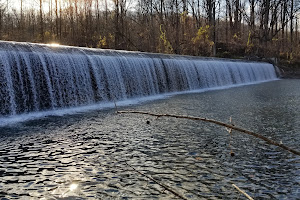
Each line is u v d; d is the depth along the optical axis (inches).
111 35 1535.4
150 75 802.2
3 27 1647.4
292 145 313.0
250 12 1867.6
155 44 1590.8
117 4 1428.4
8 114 494.9
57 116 492.1
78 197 204.5
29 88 529.0
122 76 714.8
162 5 1592.0
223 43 1774.1
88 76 636.1
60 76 581.3
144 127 399.9
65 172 246.7
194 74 977.5
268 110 524.7
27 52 536.1
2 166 258.8
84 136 355.9
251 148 306.5
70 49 629.9
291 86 1065.5
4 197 203.9
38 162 269.0
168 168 255.1
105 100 662.5
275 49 1819.6
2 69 491.5
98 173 245.0
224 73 1136.2
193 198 202.5
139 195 207.5
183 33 1642.5
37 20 1926.7
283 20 1966.0
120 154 290.8
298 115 472.7
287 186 219.9
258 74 1408.7
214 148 307.7
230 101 658.2
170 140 337.1
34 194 208.8
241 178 234.7
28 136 357.1
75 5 1627.7
